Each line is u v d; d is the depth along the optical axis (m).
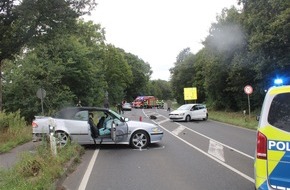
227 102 48.22
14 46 21.36
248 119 29.75
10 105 32.09
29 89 32.28
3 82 32.59
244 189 7.64
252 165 10.36
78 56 37.31
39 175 8.03
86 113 14.12
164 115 43.78
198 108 33.72
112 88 80.81
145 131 14.30
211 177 8.82
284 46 24.50
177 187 7.86
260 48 25.23
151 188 7.81
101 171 9.74
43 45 23.20
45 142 11.14
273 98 5.55
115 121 14.20
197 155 12.37
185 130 22.83
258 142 5.51
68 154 10.76
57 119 13.84
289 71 26.31
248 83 39.09
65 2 20.67
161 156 12.22
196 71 67.38
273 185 5.31
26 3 19.67
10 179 7.65
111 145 15.06
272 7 23.61
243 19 30.61
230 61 40.53
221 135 19.50
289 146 5.23
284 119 5.38
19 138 16.59
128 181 8.51
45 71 33.19
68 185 8.18
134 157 12.05
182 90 76.00
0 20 20.72
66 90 35.16
